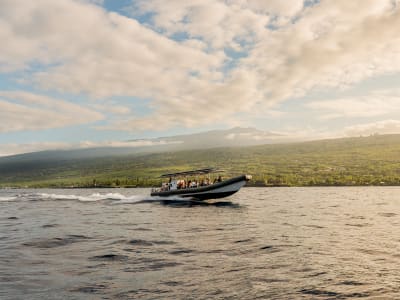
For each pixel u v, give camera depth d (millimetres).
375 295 11703
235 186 52062
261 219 34906
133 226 30594
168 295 11898
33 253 19125
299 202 62438
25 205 63750
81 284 13273
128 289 12602
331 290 12242
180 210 46344
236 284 13031
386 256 17547
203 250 19406
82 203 66438
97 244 21703
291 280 13492
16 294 12242
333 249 19422
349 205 54469
